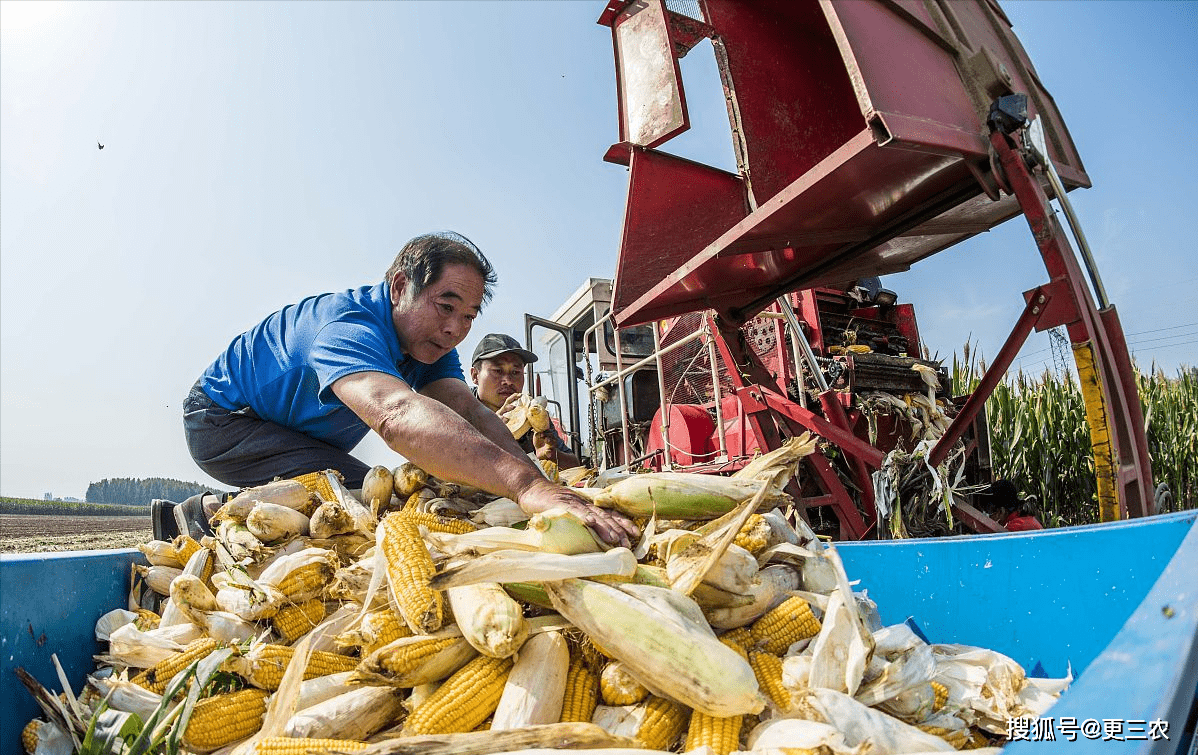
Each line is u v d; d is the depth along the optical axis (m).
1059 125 4.50
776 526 2.02
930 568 2.51
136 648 2.00
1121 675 0.99
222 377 3.08
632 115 4.91
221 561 2.23
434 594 1.64
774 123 4.95
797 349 5.73
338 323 2.69
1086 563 2.04
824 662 1.52
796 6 5.00
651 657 1.41
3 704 1.62
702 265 4.40
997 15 4.62
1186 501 8.98
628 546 1.75
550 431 3.89
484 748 1.26
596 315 8.84
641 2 4.84
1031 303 3.54
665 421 7.21
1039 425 9.04
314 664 1.87
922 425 5.65
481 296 3.02
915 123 3.15
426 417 2.17
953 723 1.56
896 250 4.89
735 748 1.36
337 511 2.36
